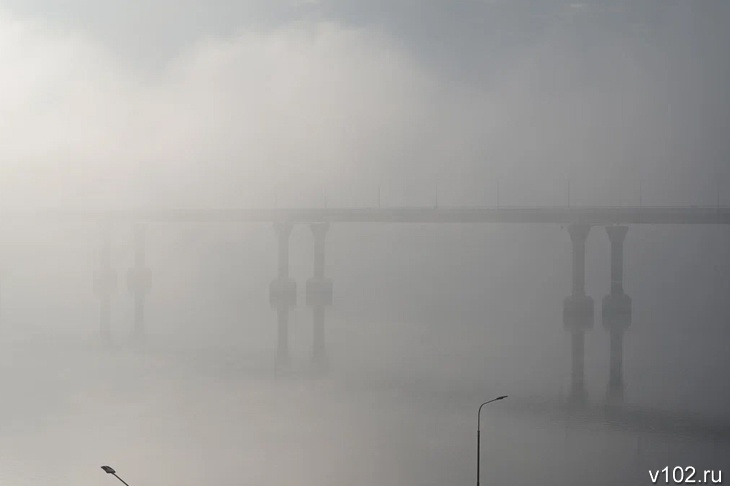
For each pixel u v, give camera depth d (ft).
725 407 395.14
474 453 310.04
